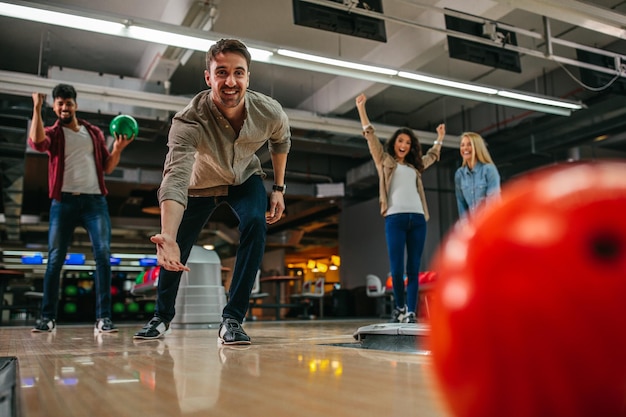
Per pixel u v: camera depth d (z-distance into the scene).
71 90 3.22
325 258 24.06
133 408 0.58
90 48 8.88
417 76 6.86
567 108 8.47
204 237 19.05
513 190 0.27
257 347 1.71
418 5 6.05
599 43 9.05
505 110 10.93
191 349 1.63
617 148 10.27
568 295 0.22
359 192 13.66
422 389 0.70
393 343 1.51
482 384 0.24
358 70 6.68
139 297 12.61
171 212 1.67
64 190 3.23
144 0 7.36
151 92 8.62
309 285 12.28
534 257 0.23
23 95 8.60
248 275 2.02
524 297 0.23
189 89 10.36
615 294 0.22
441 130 3.73
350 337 2.36
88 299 11.39
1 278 7.24
